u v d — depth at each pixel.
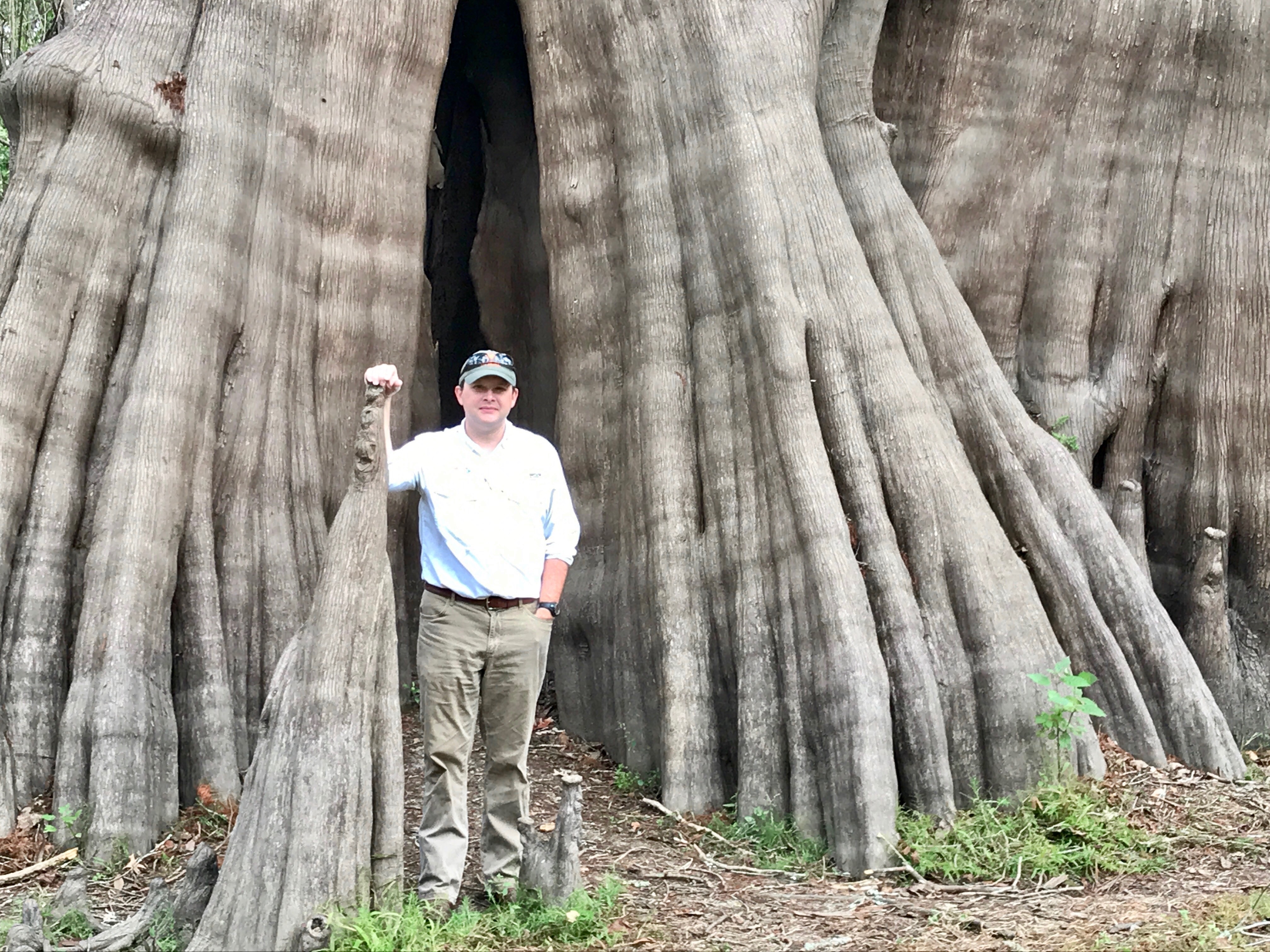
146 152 6.69
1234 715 7.27
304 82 7.23
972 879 5.16
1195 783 6.11
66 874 5.25
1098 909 4.67
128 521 5.99
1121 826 5.39
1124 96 7.98
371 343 7.38
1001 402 6.93
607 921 4.51
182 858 5.43
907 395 6.51
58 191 6.45
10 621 5.89
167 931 4.22
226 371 6.71
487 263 9.37
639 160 7.14
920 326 7.02
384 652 4.45
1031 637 6.07
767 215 6.61
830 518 6.09
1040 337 7.93
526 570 4.57
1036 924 4.51
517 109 9.38
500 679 4.55
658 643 6.43
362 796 4.29
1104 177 7.98
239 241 6.77
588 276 7.46
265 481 6.71
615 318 7.33
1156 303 7.88
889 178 7.27
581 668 7.38
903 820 5.54
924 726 5.74
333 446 7.20
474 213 10.27
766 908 4.84
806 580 6.04
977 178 7.98
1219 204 7.90
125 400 6.34
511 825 4.68
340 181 7.31
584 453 7.41
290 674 4.38
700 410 6.66
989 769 5.86
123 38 6.76
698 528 6.59
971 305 7.93
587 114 7.53
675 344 6.84
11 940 3.93
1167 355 7.90
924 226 7.30
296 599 6.59
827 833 5.65
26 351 6.21
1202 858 5.24
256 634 6.44
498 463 4.63
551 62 7.66
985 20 8.00
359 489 4.44
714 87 6.88
